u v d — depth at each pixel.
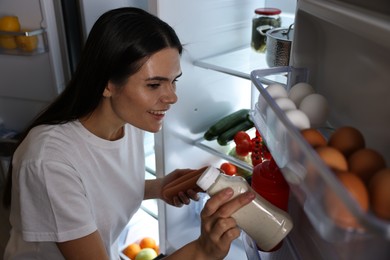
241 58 1.37
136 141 1.06
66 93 0.89
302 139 0.48
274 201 0.73
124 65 0.75
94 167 0.91
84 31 1.56
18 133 1.86
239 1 1.42
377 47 0.56
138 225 1.94
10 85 1.71
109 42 0.75
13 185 0.87
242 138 1.35
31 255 0.94
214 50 1.41
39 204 0.80
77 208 0.81
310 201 0.47
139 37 0.74
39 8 1.47
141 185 1.10
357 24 0.51
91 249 0.82
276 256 0.77
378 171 0.45
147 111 0.81
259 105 0.73
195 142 1.52
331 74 0.71
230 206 0.64
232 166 1.47
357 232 0.39
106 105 0.87
